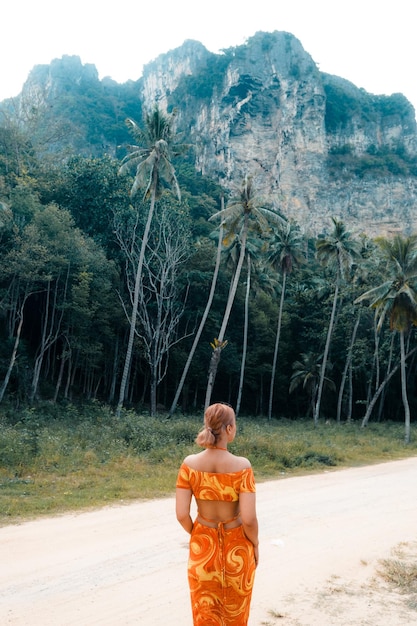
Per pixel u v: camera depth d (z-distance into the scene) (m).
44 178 46.94
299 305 57.50
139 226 41.94
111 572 5.74
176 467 14.23
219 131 123.31
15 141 55.19
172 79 151.88
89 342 39.28
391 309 31.98
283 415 57.84
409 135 136.25
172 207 42.03
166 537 7.27
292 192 116.44
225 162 119.56
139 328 42.50
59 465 12.95
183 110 137.38
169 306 39.97
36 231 32.94
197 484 3.00
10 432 15.13
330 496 11.32
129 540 7.07
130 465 13.54
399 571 6.11
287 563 6.37
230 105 124.38
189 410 46.59
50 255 33.31
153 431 18.58
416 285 32.59
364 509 10.05
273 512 9.38
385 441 27.66
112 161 45.72
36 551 6.43
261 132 122.94
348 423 42.28
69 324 37.00
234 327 52.19
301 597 5.22
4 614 4.49
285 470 15.75
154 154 30.77
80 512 8.75
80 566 5.90
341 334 53.59
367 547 7.29
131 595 5.07
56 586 5.25
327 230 114.25
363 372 55.53
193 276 45.16
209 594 2.88
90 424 22.06
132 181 44.28
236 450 17.00
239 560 2.91
